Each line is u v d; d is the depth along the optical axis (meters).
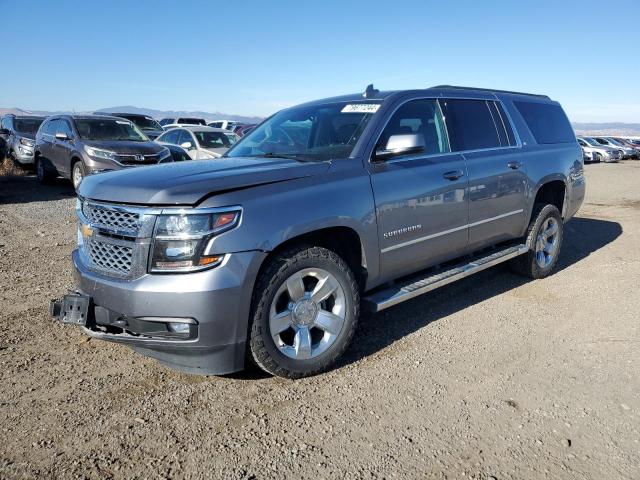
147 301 3.06
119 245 3.22
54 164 13.27
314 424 3.04
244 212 3.18
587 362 3.86
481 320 4.68
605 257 6.97
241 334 3.22
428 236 4.32
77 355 3.87
